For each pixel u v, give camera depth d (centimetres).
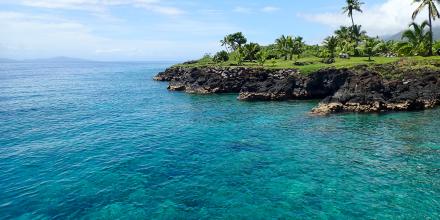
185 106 6531
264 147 3634
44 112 5978
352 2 9862
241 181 2745
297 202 2380
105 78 15988
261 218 2180
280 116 5216
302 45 11281
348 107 5284
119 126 4750
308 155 3347
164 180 2767
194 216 2211
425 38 7456
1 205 2342
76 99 7844
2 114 5753
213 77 8781
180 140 3944
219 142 3844
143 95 8500
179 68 12762
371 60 7475
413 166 2978
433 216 2156
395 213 2206
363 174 2841
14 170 2977
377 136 3922
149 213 2248
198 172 2939
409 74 5762
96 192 2545
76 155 3391
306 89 6812
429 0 7081
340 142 3747
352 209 2270
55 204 2366
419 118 4678
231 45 12800
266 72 7850
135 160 3234
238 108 6100
